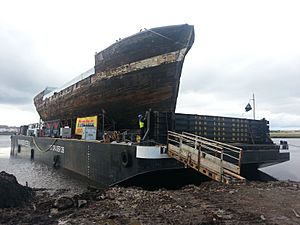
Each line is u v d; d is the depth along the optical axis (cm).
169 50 1841
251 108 2317
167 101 1928
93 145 1723
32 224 628
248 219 577
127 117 2214
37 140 3253
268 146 1691
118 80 2150
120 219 621
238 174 1109
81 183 1809
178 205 715
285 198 773
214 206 694
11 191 901
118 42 2112
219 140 1716
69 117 3288
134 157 1277
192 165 1163
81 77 2734
